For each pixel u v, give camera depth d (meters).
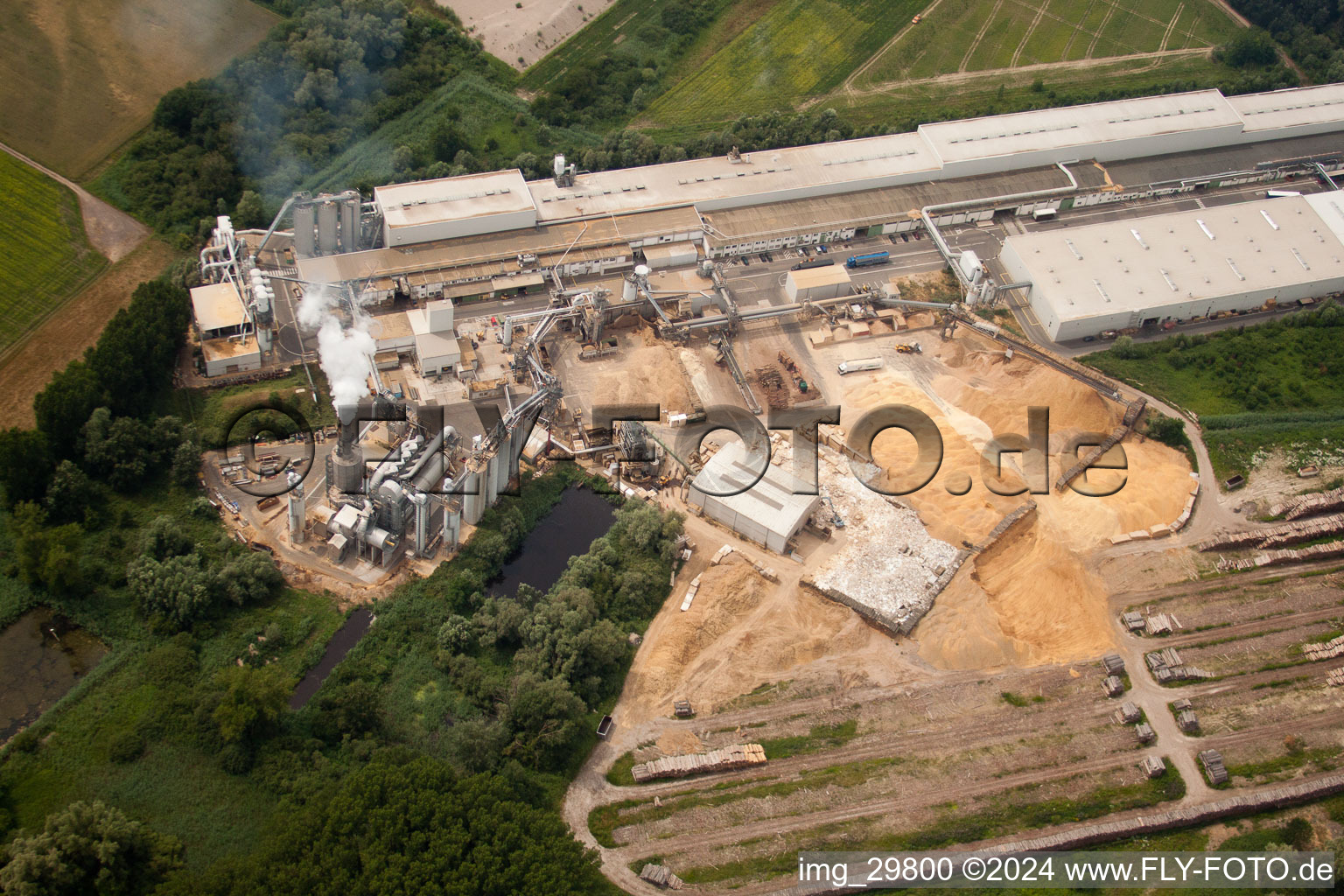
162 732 192.12
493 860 167.38
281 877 163.25
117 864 170.88
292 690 198.62
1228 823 195.50
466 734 191.62
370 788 173.75
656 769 197.00
